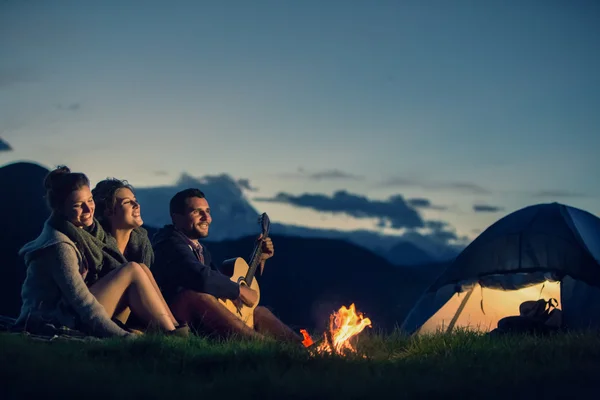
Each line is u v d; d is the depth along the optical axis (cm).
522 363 614
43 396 473
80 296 731
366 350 713
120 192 827
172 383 518
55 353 596
